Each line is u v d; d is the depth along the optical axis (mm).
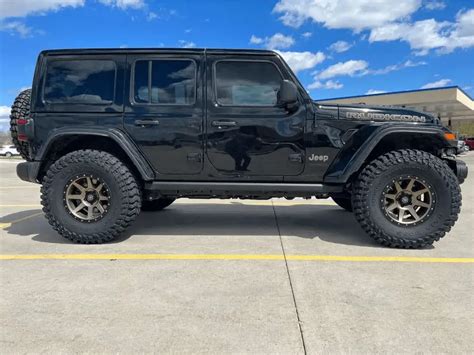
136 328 2525
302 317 2664
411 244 4199
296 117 4355
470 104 38188
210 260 3857
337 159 4402
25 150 4711
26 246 4375
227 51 4398
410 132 4180
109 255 4027
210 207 6863
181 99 4406
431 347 2301
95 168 4289
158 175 4480
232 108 4371
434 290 3111
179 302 2900
